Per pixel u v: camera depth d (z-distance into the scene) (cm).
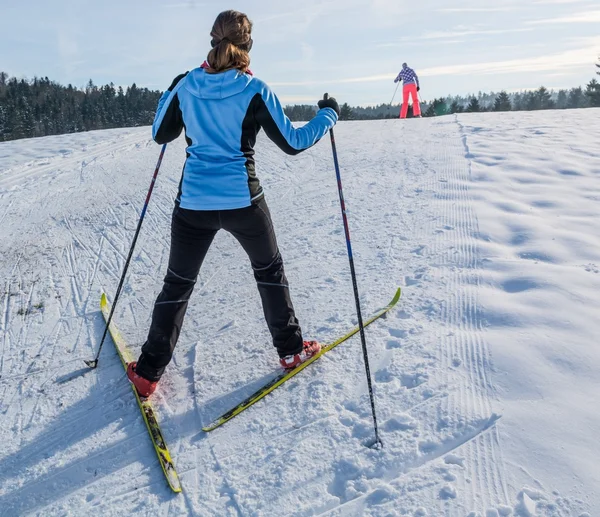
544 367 226
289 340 244
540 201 453
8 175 765
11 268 429
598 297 280
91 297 367
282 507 178
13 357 292
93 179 714
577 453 179
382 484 181
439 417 207
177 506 183
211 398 241
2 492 196
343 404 226
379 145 782
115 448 215
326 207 515
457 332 266
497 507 164
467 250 367
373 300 314
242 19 206
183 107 211
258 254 229
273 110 203
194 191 213
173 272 229
